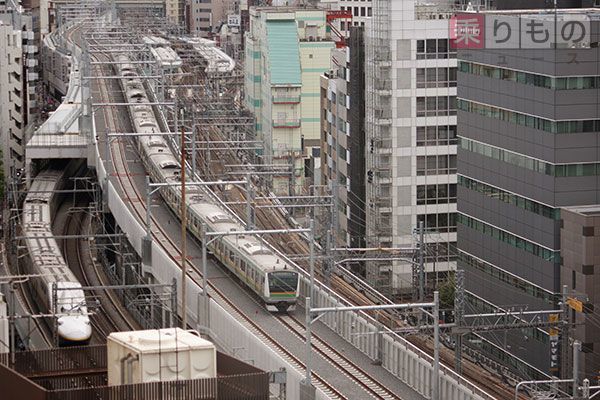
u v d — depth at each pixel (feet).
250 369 388.98
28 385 370.32
